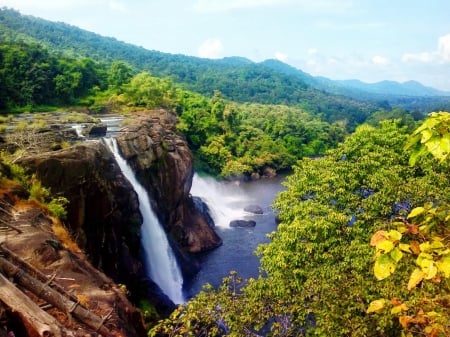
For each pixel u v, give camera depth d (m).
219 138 73.00
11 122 41.28
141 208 29.59
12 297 8.73
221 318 13.50
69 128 34.78
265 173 74.25
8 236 13.55
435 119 3.72
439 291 8.32
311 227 14.69
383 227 14.30
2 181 17.03
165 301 24.38
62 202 19.14
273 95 195.88
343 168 18.03
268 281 14.63
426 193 15.34
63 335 8.62
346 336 12.20
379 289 11.52
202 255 35.66
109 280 14.63
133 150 31.31
